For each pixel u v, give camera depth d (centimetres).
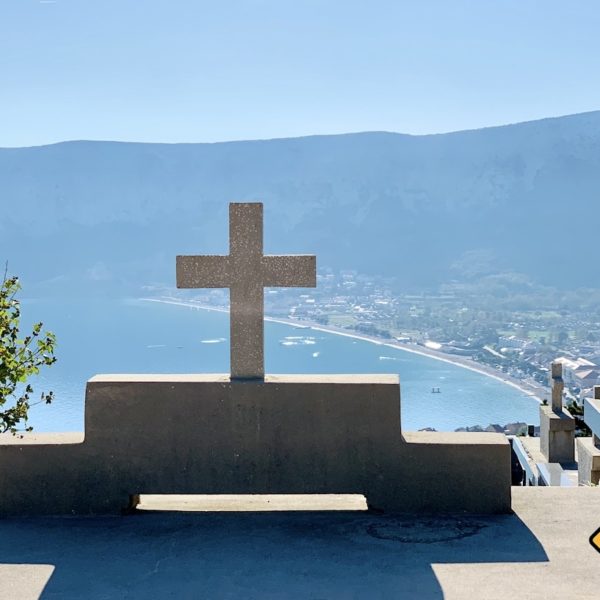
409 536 529
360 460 565
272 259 573
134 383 566
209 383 563
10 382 750
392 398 562
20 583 461
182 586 455
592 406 1240
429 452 564
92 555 503
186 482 568
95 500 573
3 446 573
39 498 574
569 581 457
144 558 497
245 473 566
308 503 620
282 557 497
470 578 462
